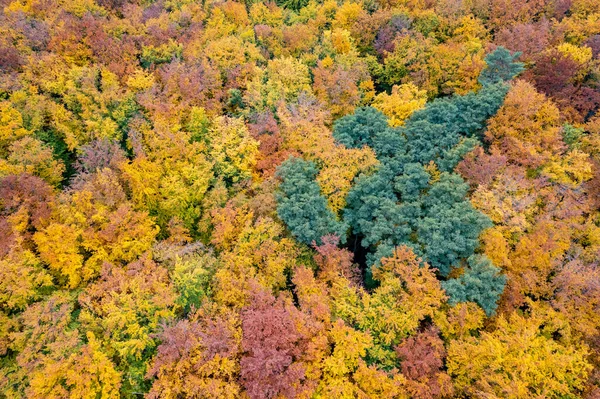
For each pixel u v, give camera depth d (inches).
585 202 1242.6
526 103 1381.6
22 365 922.1
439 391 924.0
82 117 1489.9
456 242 1119.6
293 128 1503.4
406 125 1492.4
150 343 950.4
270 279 1149.1
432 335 1030.4
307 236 1184.8
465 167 1309.1
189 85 1566.2
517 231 1197.1
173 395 891.4
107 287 1055.6
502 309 1091.9
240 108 1659.7
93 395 864.3
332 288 1122.7
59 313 989.8
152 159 1389.0
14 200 1162.0
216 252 1289.4
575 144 1395.2
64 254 1097.4
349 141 1465.3
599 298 1039.6
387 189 1309.1
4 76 1507.1
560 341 1039.6
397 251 1116.5
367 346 952.9
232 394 872.3
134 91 1608.0
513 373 908.0
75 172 1477.6
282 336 936.3
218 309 1042.1
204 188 1306.6
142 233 1192.2
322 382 943.7
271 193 1304.1
